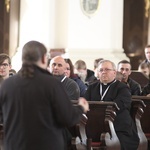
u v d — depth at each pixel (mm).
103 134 7480
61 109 4918
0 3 18141
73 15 17328
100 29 17391
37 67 5031
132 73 11672
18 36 18016
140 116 8547
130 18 19719
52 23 17609
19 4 17953
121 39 17719
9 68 8445
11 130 4996
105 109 7770
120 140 8023
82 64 12203
